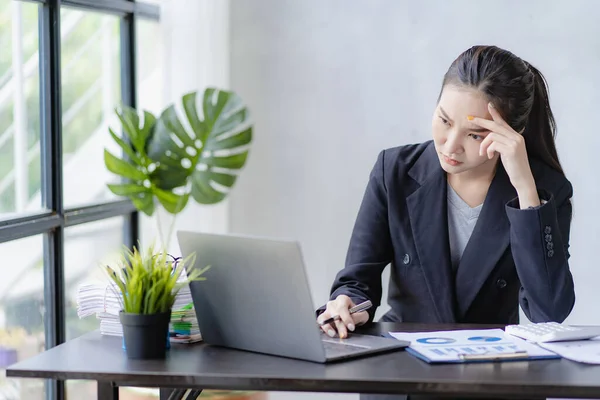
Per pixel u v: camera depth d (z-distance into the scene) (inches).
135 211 129.3
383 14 128.0
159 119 118.4
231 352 61.6
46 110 103.0
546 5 122.0
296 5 130.7
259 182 134.5
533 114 75.6
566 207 76.0
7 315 98.4
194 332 65.4
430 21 126.3
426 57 127.0
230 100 119.7
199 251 62.1
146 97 132.8
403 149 80.7
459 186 76.7
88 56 120.5
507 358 57.9
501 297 76.8
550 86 122.9
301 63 131.5
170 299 60.5
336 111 131.1
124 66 127.0
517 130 72.4
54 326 104.6
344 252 133.0
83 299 67.9
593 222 122.9
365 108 130.0
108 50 125.3
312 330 57.1
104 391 57.8
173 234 132.5
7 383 99.4
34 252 101.6
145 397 113.0
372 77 129.3
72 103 116.0
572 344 61.9
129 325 58.9
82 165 120.2
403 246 77.7
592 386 51.5
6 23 101.3
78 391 114.7
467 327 69.1
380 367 56.3
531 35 123.0
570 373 54.5
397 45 128.0
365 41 129.0
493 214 74.9
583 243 123.5
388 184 78.4
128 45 127.0
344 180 131.9
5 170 102.7
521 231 69.6
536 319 71.0
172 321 65.0
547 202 69.6
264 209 134.7
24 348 101.3
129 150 116.4
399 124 129.1
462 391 52.4
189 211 132.6
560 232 70.7
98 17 122.2
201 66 130.7
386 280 131.0
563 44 121.9
